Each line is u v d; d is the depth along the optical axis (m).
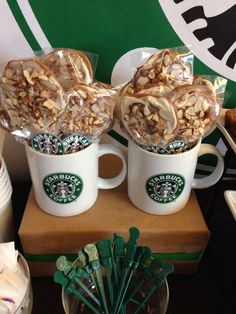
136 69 0.36
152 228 0.36
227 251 0.43
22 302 0.31
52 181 0.34
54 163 0.33
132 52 0.40
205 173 0.50
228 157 0.40
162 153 0.33
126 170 0.39
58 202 0.36
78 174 0.34
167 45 0.40
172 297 0.38
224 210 0.47
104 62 0.41
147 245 0.37
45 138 0.32
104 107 0.32
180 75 0.33
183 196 0.37
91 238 0.36
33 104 0.30
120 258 0.34
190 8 0.37
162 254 0.39
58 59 0.33
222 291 0.39
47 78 0.30
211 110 0.31
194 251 0.38
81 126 0.32
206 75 0.40
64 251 0.38
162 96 0.30
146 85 0.32
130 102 0.30
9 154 0.47
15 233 0.43
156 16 0.38
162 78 0.33
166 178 0.34
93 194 0.38
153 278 0.33
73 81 0.32
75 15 0.37
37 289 0.39
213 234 0.45
